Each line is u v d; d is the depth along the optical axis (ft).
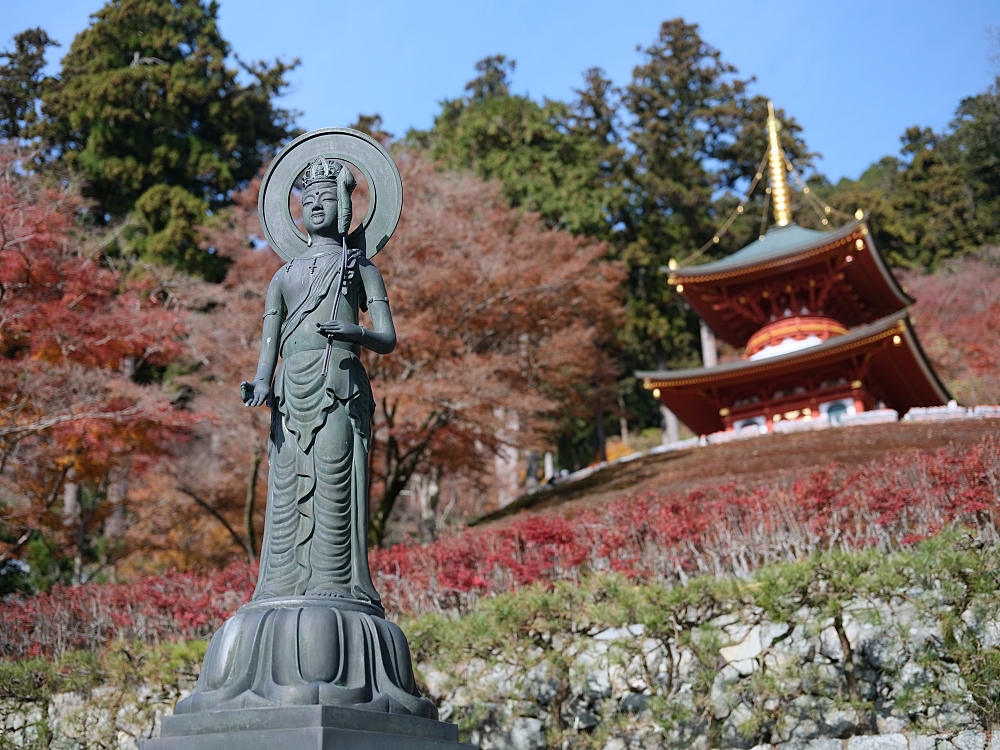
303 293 23.98
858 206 173.88
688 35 177.88
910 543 39.45
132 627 48.21
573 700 38.19
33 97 143.23
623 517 47.73
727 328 130.31
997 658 31.89
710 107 173.99
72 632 47.78
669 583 43.65
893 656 35.17
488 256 87.86
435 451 90.89
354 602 21.70
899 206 179.63
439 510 129.18
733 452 93.97
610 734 36.76
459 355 90.27
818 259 112.27
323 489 22.59
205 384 85.10
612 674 38.32
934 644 34.47
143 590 49.32
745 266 114.11
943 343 142.10
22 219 66.03
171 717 19.88
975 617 33.55
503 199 135.54
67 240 74.18
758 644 37.01
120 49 146.20
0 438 66.90
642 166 165.27
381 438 83.82
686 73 174.40
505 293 91.56
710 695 35.14
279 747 18.20
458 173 109.91
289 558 22.24
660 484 83.35
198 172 141.49
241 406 79.10
